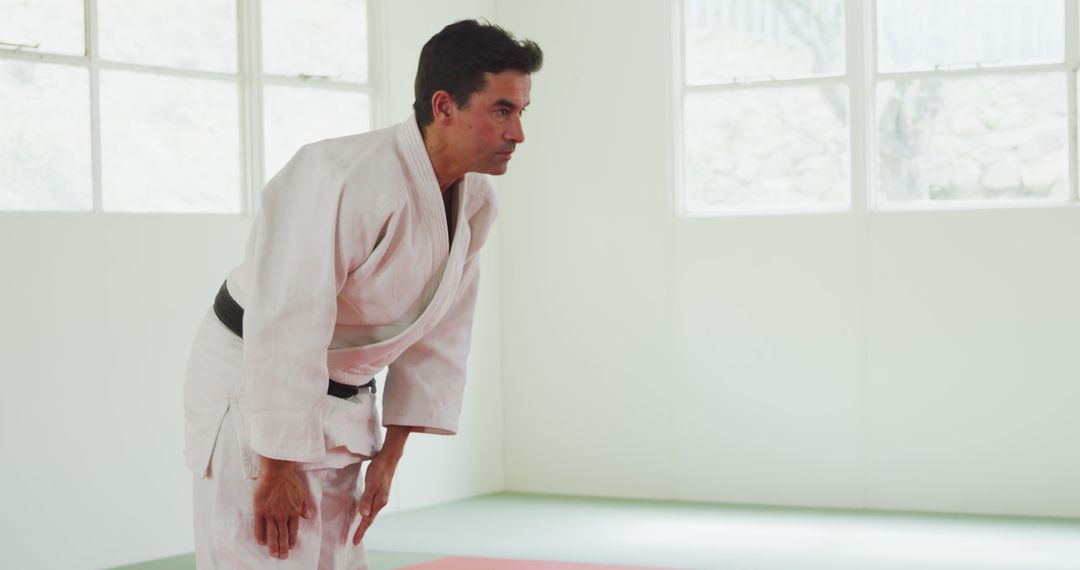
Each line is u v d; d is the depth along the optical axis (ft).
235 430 7.34
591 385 21.98
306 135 19.27
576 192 21.97
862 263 20.31
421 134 7.10
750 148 21.17
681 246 21.35
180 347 17.31
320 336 6.98
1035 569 15.80
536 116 22.22
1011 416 19.69
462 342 8.35
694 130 21.53
